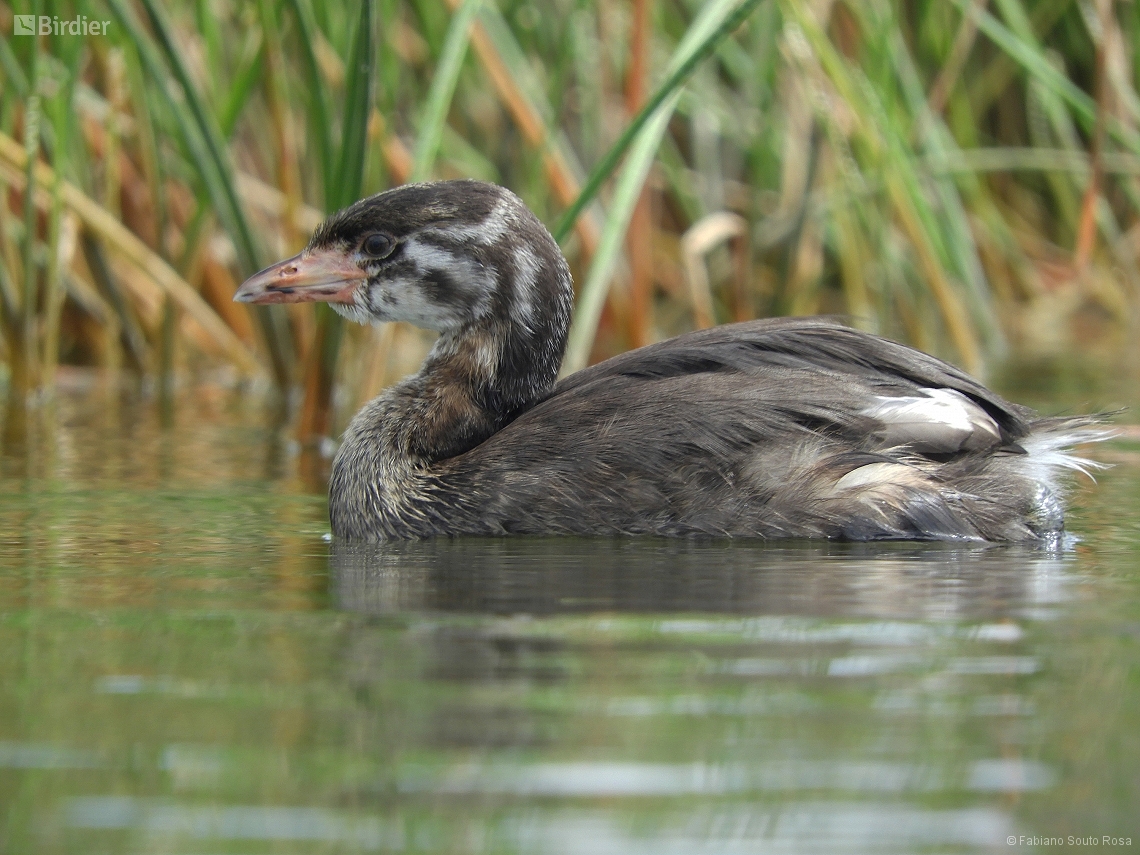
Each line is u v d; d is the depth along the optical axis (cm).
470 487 1122
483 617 809
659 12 2077
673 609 823
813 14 1875
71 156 1831
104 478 1339
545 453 1121
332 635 775
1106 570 937
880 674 700
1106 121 2092
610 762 595
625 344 1897
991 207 2356
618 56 1983
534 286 1202
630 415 1113
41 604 852
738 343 1145
